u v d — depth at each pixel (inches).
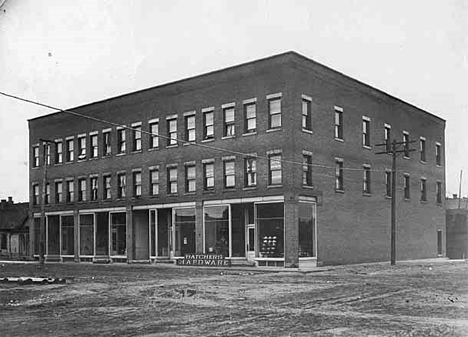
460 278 995.9
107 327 487.5
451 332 448.1
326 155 1402.6
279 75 1326.3
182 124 1526.8
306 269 1230.9
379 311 575.2
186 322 510.6
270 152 1326.3
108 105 1734.7
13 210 2443.4
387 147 1503.4
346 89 1502.2
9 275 1171.3
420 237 1803.6
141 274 1167.6
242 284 891.4
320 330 462.0
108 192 1736.0
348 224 1461.6
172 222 1539.1
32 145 1991.9
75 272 1267.2
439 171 1957.4
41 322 518.6
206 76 1473.9
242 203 1384.1
